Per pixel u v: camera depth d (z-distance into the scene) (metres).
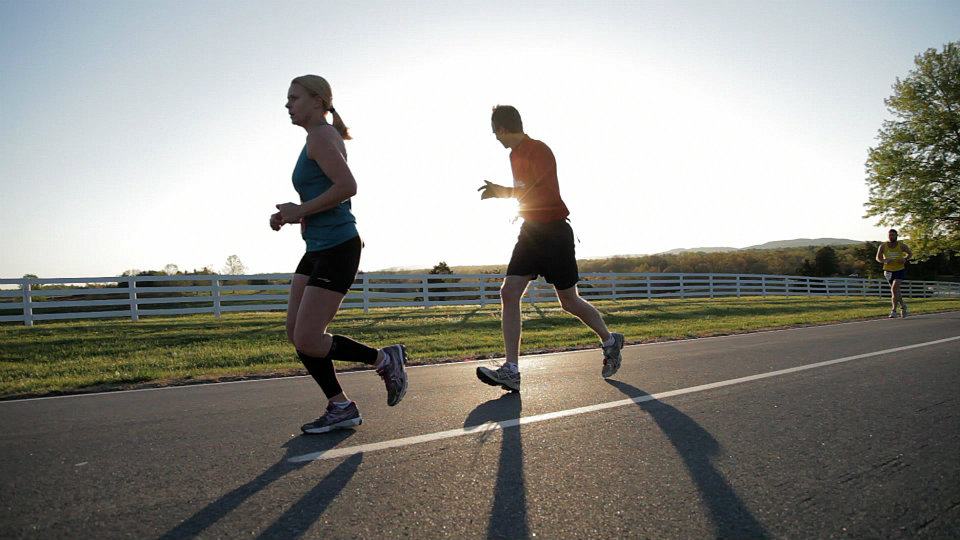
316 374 3.27
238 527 1.97
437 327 12.42
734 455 2.74
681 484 2.36
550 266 4.53
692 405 3.81
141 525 2.00
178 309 15.48
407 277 19.09
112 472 2.59
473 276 20.55
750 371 5.16
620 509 2.11
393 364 3.48
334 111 3.37
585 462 2.64
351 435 3.18
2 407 4.48
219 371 6.34
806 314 15.21
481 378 4.27
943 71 30.56
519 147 4.48
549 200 4.48
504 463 2.64
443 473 2.51
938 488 2.30
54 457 2.85
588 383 4.71
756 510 2.10
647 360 6.13
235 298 16.31
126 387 5.37
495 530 1.94
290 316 3.40
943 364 5.34
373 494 2.27
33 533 1.94
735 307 19.17
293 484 2.39
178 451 2.93
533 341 9.46
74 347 9.47
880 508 2.11
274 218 3.13
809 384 4.50
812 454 2.75
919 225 30.39
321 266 3.17
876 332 8.67
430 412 3.73
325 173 3.14
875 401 3.87
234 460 2.75
